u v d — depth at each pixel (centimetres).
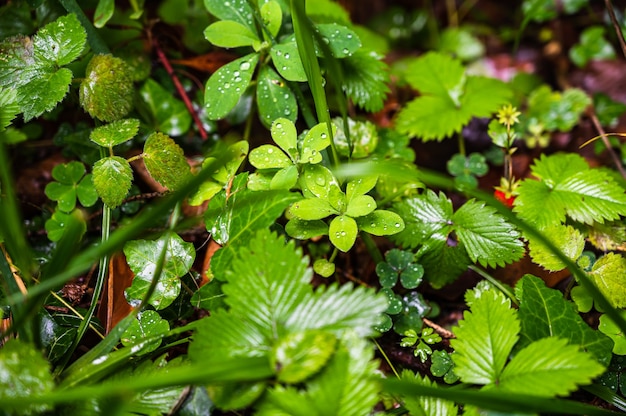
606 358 45
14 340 43
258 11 51
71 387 43
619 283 48
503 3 78
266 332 43
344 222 47
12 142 53
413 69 59
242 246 46
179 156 48
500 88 58
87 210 52
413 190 52
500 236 49
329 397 42
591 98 62
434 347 49
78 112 56
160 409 43
